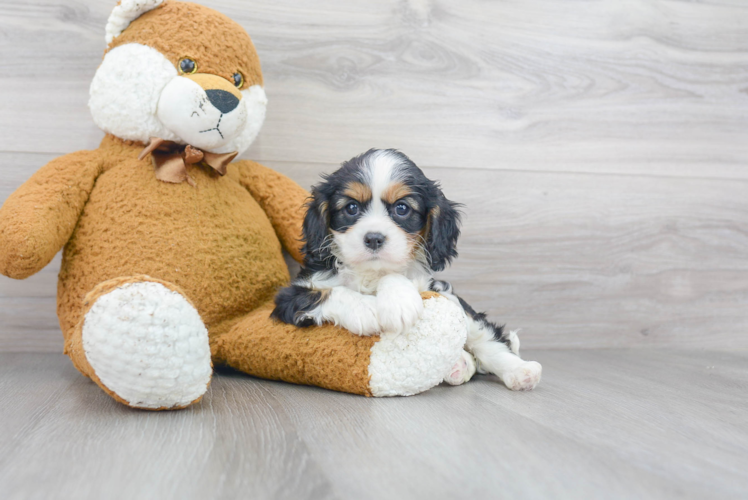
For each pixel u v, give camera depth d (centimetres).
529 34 234
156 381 120
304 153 218
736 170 256
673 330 253
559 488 90
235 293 172
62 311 161
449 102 228
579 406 144
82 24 200
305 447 106
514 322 238
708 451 112
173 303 121
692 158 252
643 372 198
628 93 244
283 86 215
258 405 136
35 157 200
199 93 161
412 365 144
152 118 165
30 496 84
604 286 245
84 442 107
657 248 250
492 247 234
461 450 106
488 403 144
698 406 149
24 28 197
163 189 166
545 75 236
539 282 239
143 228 161
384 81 222
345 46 219
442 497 85
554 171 238
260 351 159
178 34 166
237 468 95
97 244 158
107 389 122
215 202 174
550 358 222
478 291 234
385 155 168
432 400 146
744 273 257
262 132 214
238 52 175
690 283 254
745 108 256
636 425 129
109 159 171
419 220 164
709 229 254
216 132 167
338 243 163
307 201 177
